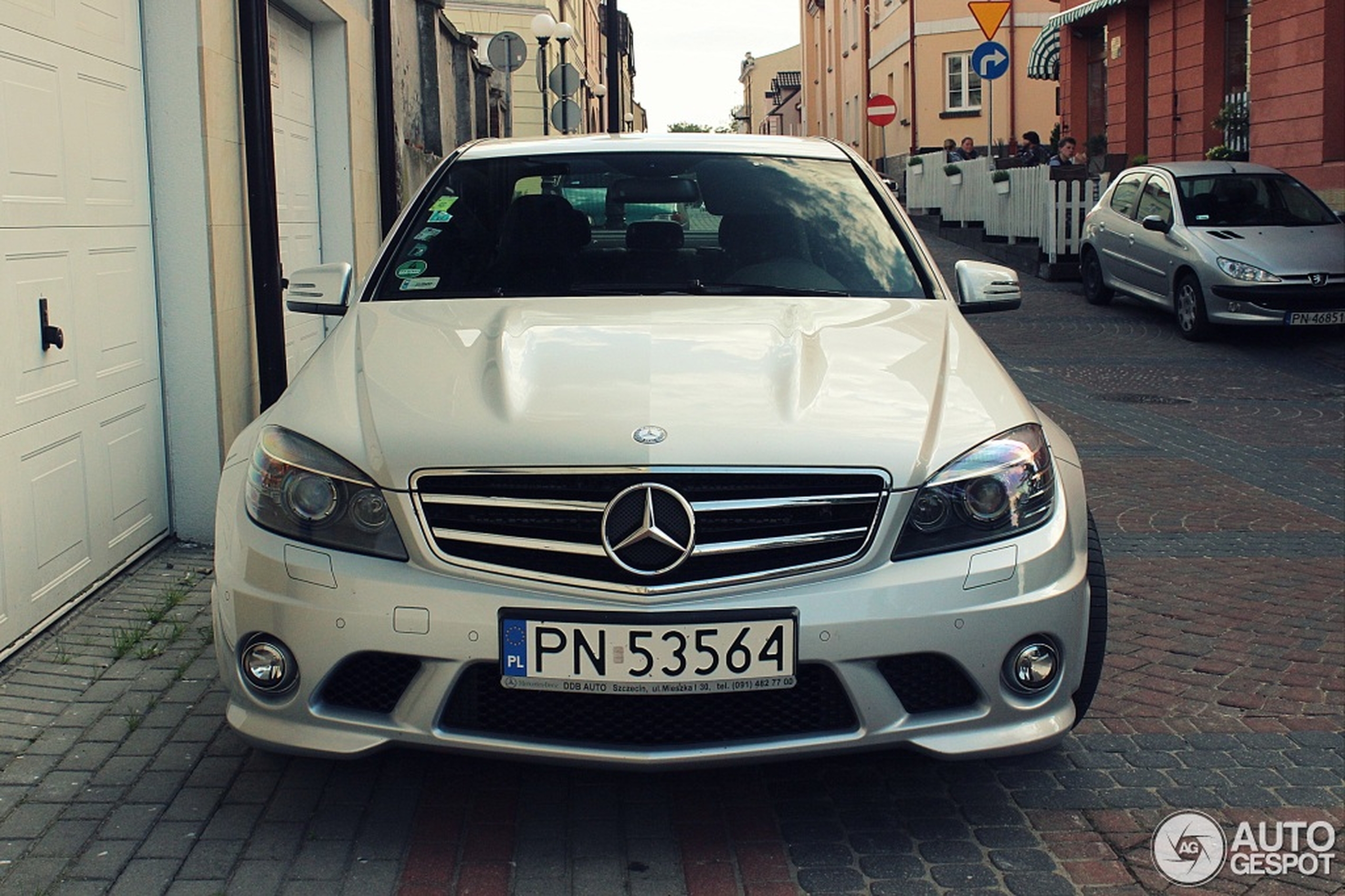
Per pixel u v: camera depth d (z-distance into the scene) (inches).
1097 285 644.7
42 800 140.1
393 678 128.0
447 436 128.7
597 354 145.3
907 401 136.9
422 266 179.9
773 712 127.2
